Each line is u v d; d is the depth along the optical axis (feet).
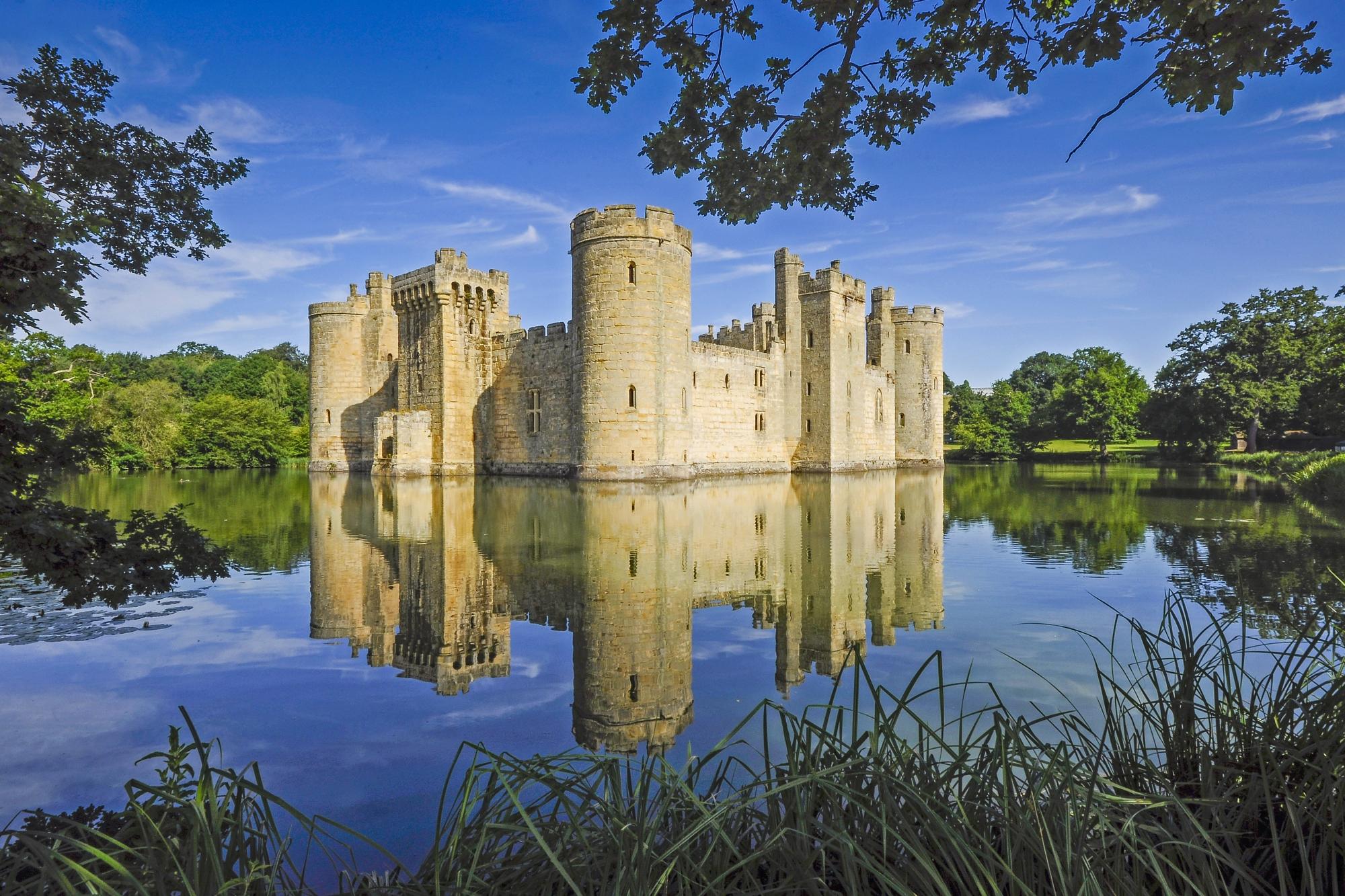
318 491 124.57
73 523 21.80
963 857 10.76
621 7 20.99
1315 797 12.93
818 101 24.44
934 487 135.85
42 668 29.94
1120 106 18.28
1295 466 153.28
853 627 36.22
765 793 12.39
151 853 10.34
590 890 11.27
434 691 27.32
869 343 230.89
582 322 138.92
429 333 172.86
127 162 24.56
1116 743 16.06
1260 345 234.79
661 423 138.72
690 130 25.09
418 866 15.48
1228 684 16.67
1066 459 295.48
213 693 26.96
